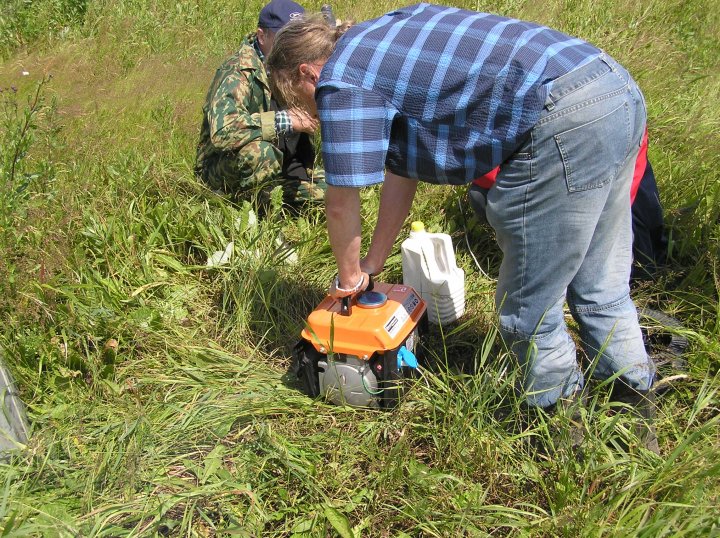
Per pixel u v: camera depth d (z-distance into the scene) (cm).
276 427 271
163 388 295
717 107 498
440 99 203
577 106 197
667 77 558
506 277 234
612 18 673
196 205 391
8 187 380
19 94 562
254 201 402
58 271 335
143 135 473
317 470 251
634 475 222
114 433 265
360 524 230
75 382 296
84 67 635
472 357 310
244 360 310
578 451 241
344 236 232
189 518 226
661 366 288
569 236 214
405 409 269
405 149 218
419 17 213
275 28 404
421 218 393
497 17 213
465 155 210
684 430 258
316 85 213
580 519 214
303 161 421
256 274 338
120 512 230
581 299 247
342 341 264
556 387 244
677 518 201
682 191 386
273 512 238
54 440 262
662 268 343
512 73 198
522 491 242
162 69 591
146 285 341
